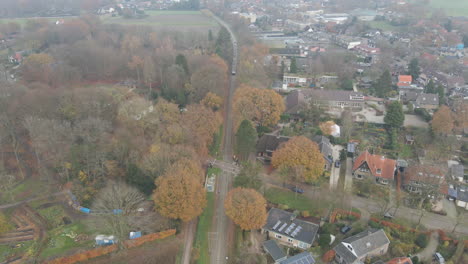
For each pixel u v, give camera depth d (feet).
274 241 295.28
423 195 345.31
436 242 301.22
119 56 652.07
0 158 366.43
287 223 310.86
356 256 269.03
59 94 437.58
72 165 339.98
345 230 308.19
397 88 634.84
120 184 315.78
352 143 448.65
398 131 496.64
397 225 310.65
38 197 323.16
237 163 412.16
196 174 322.34
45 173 348.18
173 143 369.91
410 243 296.10
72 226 293.43
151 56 643.04
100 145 351.67
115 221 287.69
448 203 355.15
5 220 288.10
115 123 425.28
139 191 326.85
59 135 347.36
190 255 283.18
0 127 367.45
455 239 298.76
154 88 586.86
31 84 486.38
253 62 653.30
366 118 531.91
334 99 561.84
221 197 353.72
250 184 330.13
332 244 294.46
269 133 469.98
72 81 565.12
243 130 388.78
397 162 406.62
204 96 511.81
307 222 311.68
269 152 418.92
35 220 297.53
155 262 270.87
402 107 521.65
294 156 355.97
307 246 292.40
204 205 307.99
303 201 351.25
